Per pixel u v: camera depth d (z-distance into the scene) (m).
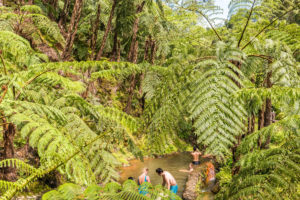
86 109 2.46
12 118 1.73
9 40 2.93
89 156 1.75
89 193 1.01
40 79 2.49
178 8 1.58
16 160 1.33
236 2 1.68
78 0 6.43
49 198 1.00
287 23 1.69
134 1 8.02
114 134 1.79
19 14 5.46
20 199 3.55
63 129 2.00
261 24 1.72
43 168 1.35
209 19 1.60
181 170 8.34
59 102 2.43
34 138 1.56
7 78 2.00
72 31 7.02
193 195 5.98
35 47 7.62
